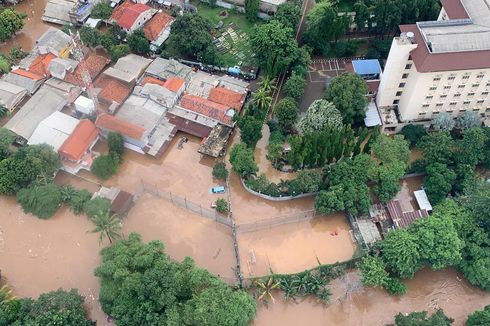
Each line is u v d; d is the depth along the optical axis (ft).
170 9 493.77
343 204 339.16
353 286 328.90
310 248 345.51
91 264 339.36
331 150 362.53
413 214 347.97
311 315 319.88
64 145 372.79
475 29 361.51
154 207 363.35
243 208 363.76
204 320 278.87
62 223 358.23
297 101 414.41
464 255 327.26
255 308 303.27
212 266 336.29
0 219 361.10
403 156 356.79
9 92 412.98
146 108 399.85
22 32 482.28
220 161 387.75
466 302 325.83
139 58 438.81
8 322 293.84
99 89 414.21
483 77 361.10
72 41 427.74
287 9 445.78
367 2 456.04
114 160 375.45
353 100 379.35
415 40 357.82
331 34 435.94
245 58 451.94
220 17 488.44
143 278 291.79
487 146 365.20
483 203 326.03
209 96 412.57
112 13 472.44
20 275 335.06
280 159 385.09
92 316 316.60
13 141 382.22
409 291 330.75
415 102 377.91
